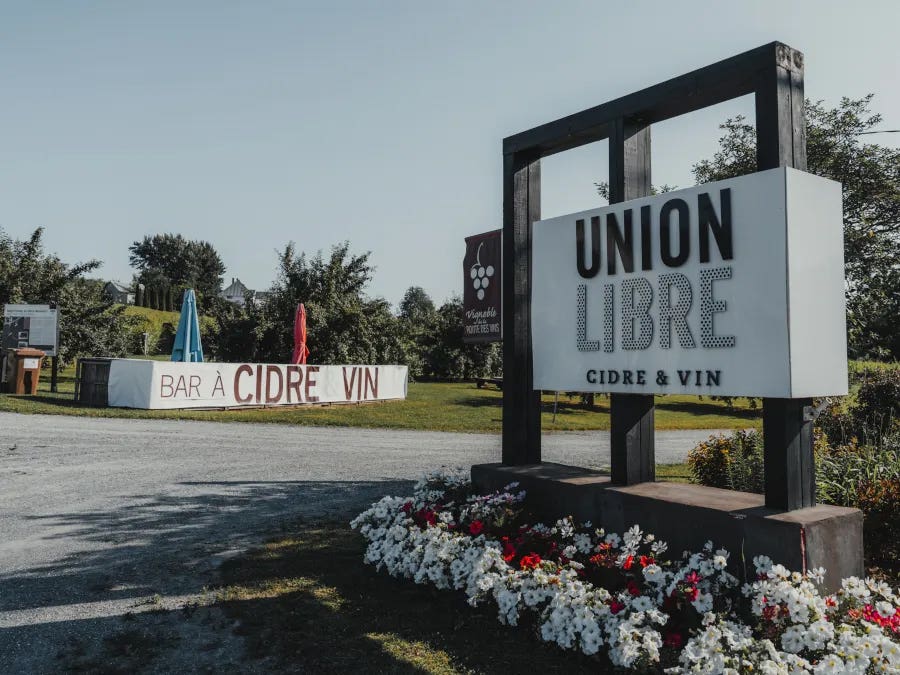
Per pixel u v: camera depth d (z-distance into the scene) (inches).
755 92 164.9
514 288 232.5
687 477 344.2
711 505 158.2
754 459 275.6
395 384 854.5
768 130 161.0
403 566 177.9
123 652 137.0
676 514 162.2
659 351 181.2
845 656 111.6
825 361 160.7
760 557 141.0
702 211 171.5
